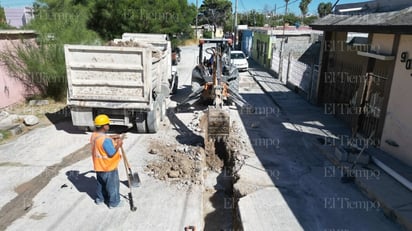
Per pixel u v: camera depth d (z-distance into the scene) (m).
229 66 11.75
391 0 7.40
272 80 18.66
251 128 9.53
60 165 6.99
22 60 11.27
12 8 29.28
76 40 12.34
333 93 11.25
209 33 49.53
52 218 5.15
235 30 36.56
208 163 7.80
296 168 6.85
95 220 5.12
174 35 25.30
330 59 11.63
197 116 10.57
